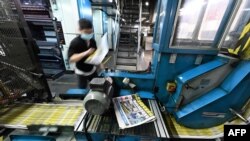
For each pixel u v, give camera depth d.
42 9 3.46
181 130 1.49
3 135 1.41
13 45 1.64
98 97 1.23
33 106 1.77
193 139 1.38
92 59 1.73
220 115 1.47
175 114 1.60
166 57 1.70
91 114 1.38
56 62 4.07
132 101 1.68
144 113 1.46
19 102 1.85
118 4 4.97
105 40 1.86
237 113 1.38
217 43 1.57
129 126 1.27
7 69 1.62
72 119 1.50
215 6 1.42
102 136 1.25
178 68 1.75
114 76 2.00
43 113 1.62
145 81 1.97
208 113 1.47
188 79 1.47
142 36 6.18
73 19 3.56
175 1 1.37
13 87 1.66
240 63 1.38
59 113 1.62
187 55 1.65
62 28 3.63
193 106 1.50
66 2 3.39
